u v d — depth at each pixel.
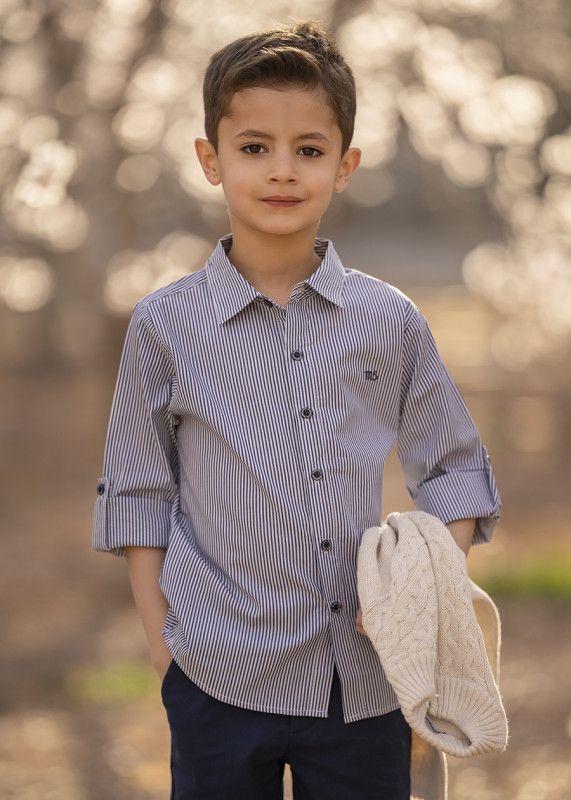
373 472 2.96
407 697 2.68
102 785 5.62
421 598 2.74
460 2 10.17
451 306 33.25
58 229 10.50
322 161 2.91
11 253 14.31
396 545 2.83
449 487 3.09
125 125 10.23
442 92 10.28
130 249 12.35
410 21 9.70
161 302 3.01
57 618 9.52
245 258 3.04
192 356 2.95
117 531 3.10
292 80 2.83
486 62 10.34
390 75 10.16
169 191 12.65
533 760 5.53
